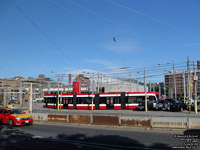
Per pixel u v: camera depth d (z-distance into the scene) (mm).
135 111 35562
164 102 37469
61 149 9758
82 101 42906
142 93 39094
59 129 16297
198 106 36062
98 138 12359
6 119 19219
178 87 126125
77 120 18688
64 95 45312
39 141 11758
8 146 10617
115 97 40281
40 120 21109
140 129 15492
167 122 14867
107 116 17125
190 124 14234
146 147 9859
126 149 9547
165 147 9812
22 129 16703
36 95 90750
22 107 58188
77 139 12156
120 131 14875
